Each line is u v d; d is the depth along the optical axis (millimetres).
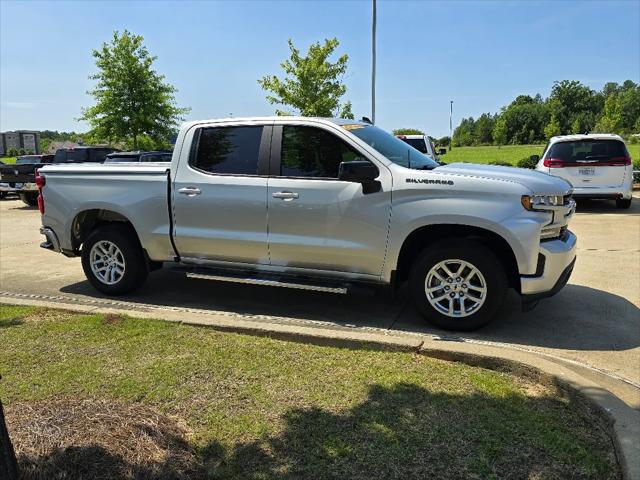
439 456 2887
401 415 3301
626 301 6012
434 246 5043
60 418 2986
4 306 5602
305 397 3535
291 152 5438
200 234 5746
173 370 3941
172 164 5855
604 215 12383
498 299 4906
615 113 61500
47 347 4395
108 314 5168
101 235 6293
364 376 3848
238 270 5805
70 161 19266
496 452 2924
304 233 5344
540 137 119875
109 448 2713
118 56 24703
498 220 4758
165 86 25922
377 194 5059
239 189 5527
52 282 7207
